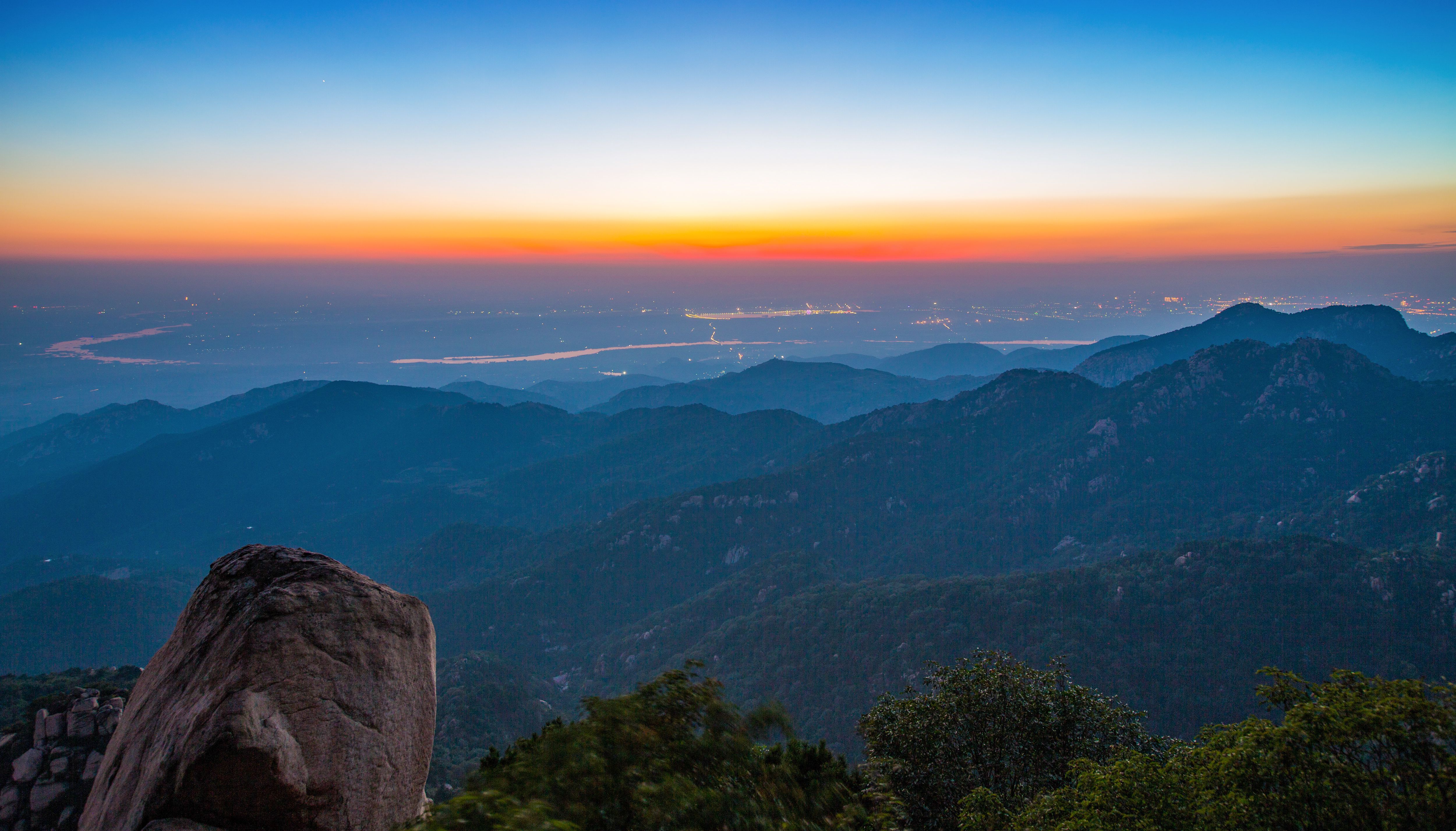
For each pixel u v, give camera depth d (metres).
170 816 6.98
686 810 8.59
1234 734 10.52
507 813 7.54
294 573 9.30
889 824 10.84
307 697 8.02
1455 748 8.46
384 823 8.42
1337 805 8.59
